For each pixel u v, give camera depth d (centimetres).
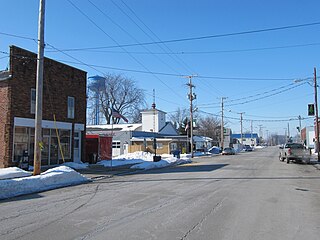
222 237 675
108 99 7562
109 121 7550
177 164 3331
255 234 700
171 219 831
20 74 2336
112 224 779
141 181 1709
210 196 1190
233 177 1862
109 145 3609
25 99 2375
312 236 690
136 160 3562
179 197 1169
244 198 1148
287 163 3206
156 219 830
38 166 1686
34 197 1229
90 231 719
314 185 1516
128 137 5512
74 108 2891
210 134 10956
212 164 3111
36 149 1686
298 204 1041
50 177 1527
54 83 2656
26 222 809
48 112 2580
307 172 2198
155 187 1447
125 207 988
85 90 3045
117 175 2116
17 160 2288
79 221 812
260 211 934
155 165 2819
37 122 1697
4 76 2292
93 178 1888
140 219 830
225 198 1147
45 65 2559
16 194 1279
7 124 2241
